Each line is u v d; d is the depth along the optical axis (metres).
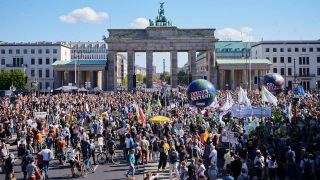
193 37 171.75
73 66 180.00
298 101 73.19
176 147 38.69
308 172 29.91
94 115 59.03
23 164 33.81
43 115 59.28
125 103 81.62
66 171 39.50
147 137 44.50
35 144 44.66
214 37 171.75
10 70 195.00
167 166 40.53
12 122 56.38
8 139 49.31
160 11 177.75
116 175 37.34
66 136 46.81
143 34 172.38
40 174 32.44
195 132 42.97
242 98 45.62
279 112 55.19
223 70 183.12
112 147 43.41
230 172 27.55
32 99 91.81
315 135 39.28
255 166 28.84
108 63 172.88
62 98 96.88
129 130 45.16
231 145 37.06
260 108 42.94
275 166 31.00
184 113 61.59
